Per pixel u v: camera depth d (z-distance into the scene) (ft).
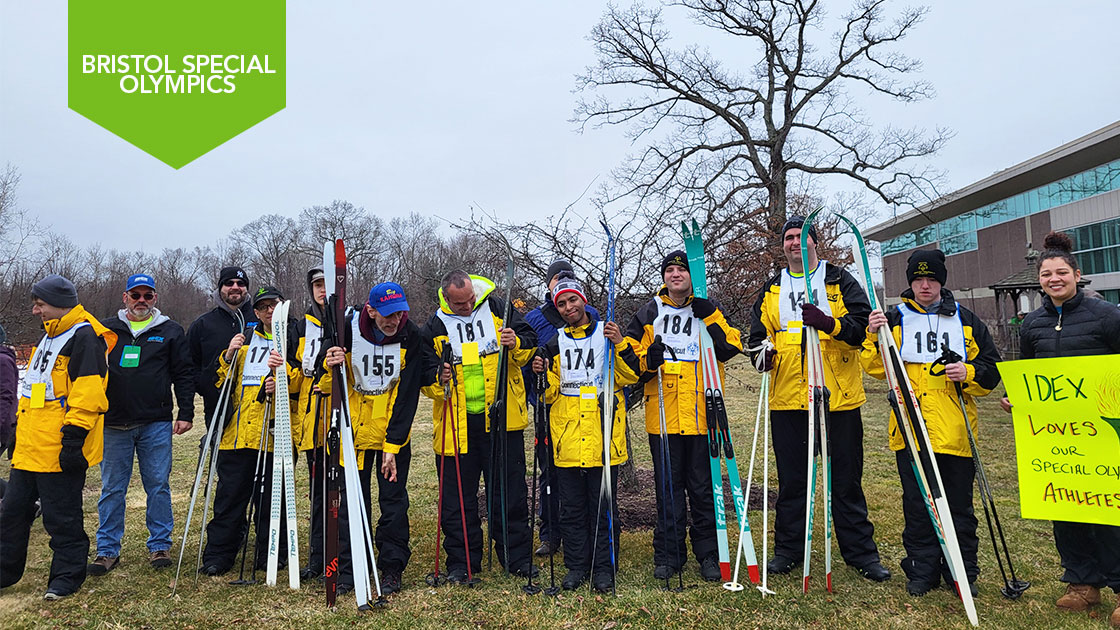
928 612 11.27
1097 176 91.76
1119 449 10.84
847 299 13.17
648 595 12.10
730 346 13.21
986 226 117.70
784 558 13.32
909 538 12.34
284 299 14.74
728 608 11.50
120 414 14.37
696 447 13.24
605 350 13.17
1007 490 20.25
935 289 12.51
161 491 14.87
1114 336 11.13
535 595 12.30
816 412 12.69
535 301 19.72
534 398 15.48
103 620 11.50
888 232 145.89
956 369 11.60
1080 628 10.57
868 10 61.57
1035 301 98.53
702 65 64.44
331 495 12.29
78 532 13.00
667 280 13.30
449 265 22.26
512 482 13.66
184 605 12.09
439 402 13.71
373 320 13.24
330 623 11.25
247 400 14.19
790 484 13.43
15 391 16.29
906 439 12.01
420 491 21.58
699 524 13.33
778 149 61.93
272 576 13.01
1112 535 11.26
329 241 12.82
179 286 139.33
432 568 14.20
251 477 14.47
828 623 10.91
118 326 14.84
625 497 19.35
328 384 13.38
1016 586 12.05
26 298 43.93
